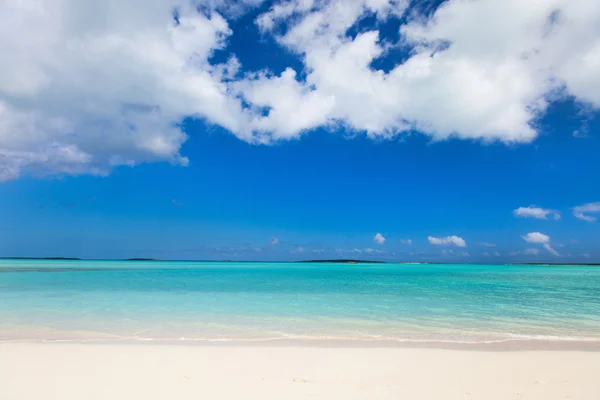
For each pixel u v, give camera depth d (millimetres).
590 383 8008
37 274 50438
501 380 8148
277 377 8172
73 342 11594
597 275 70625
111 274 53781
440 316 17672
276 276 56688
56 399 6707
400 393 7254
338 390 7379
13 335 12812
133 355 9883
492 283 42938
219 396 6969
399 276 61031
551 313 18891
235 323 15398
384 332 14000
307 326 14977
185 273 63219
